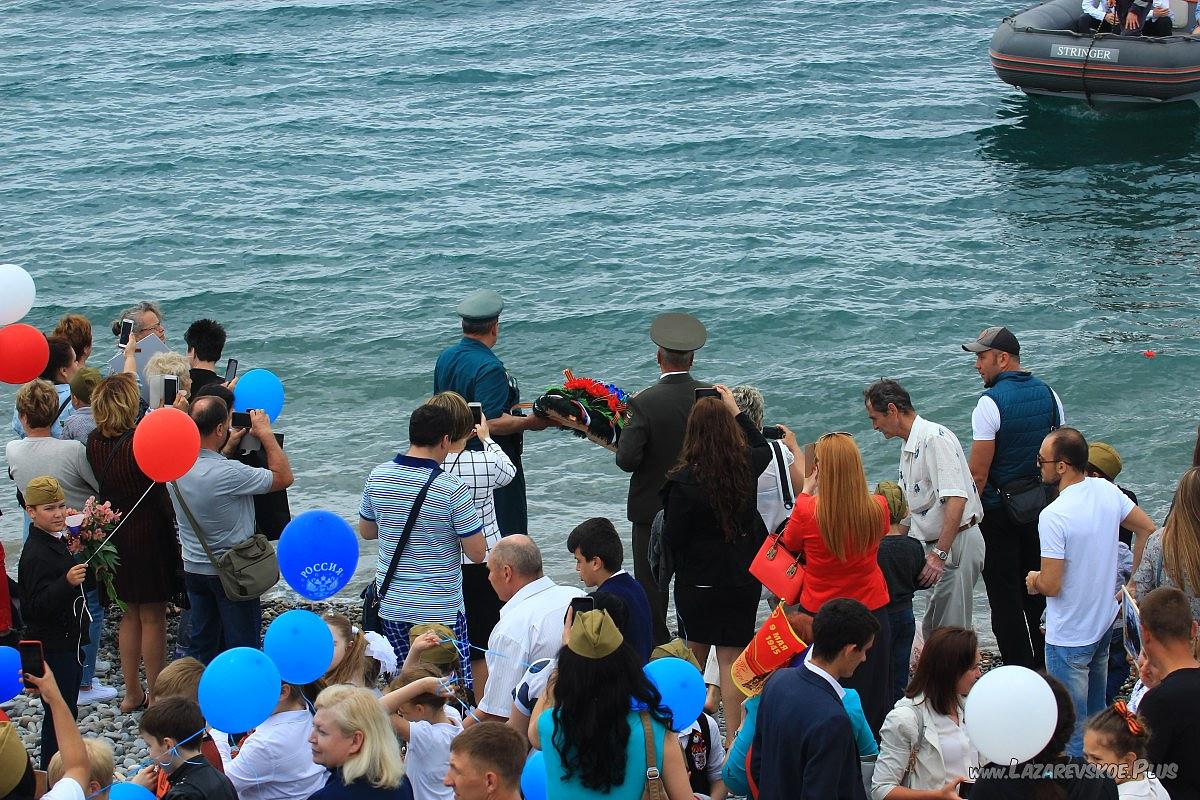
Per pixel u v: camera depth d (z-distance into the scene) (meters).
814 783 7.26
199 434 11.41
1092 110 41.41
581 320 26.77
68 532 11.35
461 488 10.98
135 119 41.66
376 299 28.00
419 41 50.38
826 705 7.43
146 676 13.24
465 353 13.07
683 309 26.97
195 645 12.55
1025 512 12.41
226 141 39.19
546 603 9.30
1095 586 10.64
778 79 44.12
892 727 8.55
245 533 12.12
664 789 7.05
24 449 12.42
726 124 39.78
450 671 9.41
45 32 53.12
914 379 23.86
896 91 42.94
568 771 6.97
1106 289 27.61
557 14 53.41
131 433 12.38
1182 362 23.88
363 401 23.88
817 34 49.41
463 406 11.16
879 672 10.00
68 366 14.30
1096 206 33.25
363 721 7.37
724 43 48.38
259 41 51.19
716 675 11.54
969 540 12.27
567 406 13.10
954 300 27.22
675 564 11.09
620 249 30.44
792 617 8.47
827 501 9.56
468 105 42.69
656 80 44.47
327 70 47.09
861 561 9.80
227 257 30.33
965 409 22.77
